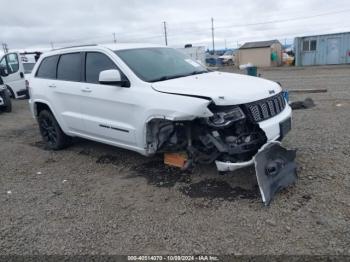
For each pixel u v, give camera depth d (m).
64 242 3.39
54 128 6.38
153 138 4.54
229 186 4.29
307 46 34.22
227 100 3.85
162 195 4.23
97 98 5.10
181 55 5.80
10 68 14.34
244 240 3.19
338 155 5.08
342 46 32.28
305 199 3.82
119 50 5.11
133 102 4.54
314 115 8.05
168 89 4.23
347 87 13.27
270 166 3.85
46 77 6.32
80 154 6.16
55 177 5.18
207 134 4.01
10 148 7.01
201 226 3.48
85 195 4.44
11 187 4.91
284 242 3.11
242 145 3.90
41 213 4.04
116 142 5.12
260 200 3.87
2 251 3.30
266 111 4.15
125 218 3.76
